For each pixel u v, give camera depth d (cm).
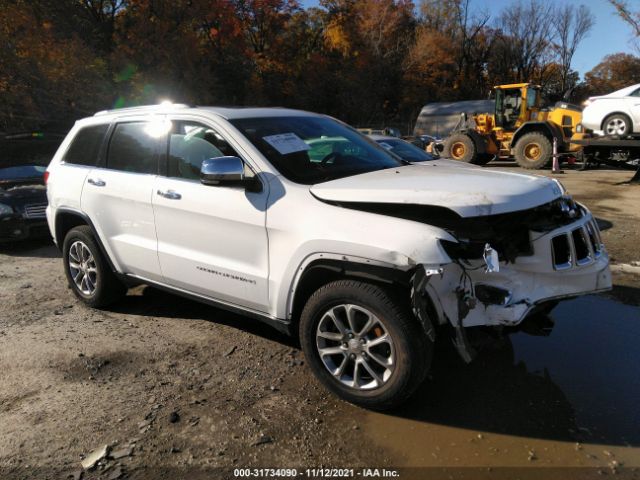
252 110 419
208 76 3391
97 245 477
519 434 294
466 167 414
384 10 5197
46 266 664
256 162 358
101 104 2625
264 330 442
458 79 5959
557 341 405
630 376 351
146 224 423
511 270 312
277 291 344
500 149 1936
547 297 314
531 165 1795
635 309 465
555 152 1656
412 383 296
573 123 1741
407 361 293
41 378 368
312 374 366
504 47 6272
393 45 5453
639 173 1310
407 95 5309
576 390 336
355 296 303
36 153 923
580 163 1728
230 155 373
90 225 471
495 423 305
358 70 4938
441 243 281
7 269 651
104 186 453
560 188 351
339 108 4884
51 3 2931
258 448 289
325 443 292
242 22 4225
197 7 3441
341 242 303
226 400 336
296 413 320
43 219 751
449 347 401
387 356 311
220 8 3784
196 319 470
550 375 356
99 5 3228
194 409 327
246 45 4300
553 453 278
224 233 369
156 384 358
